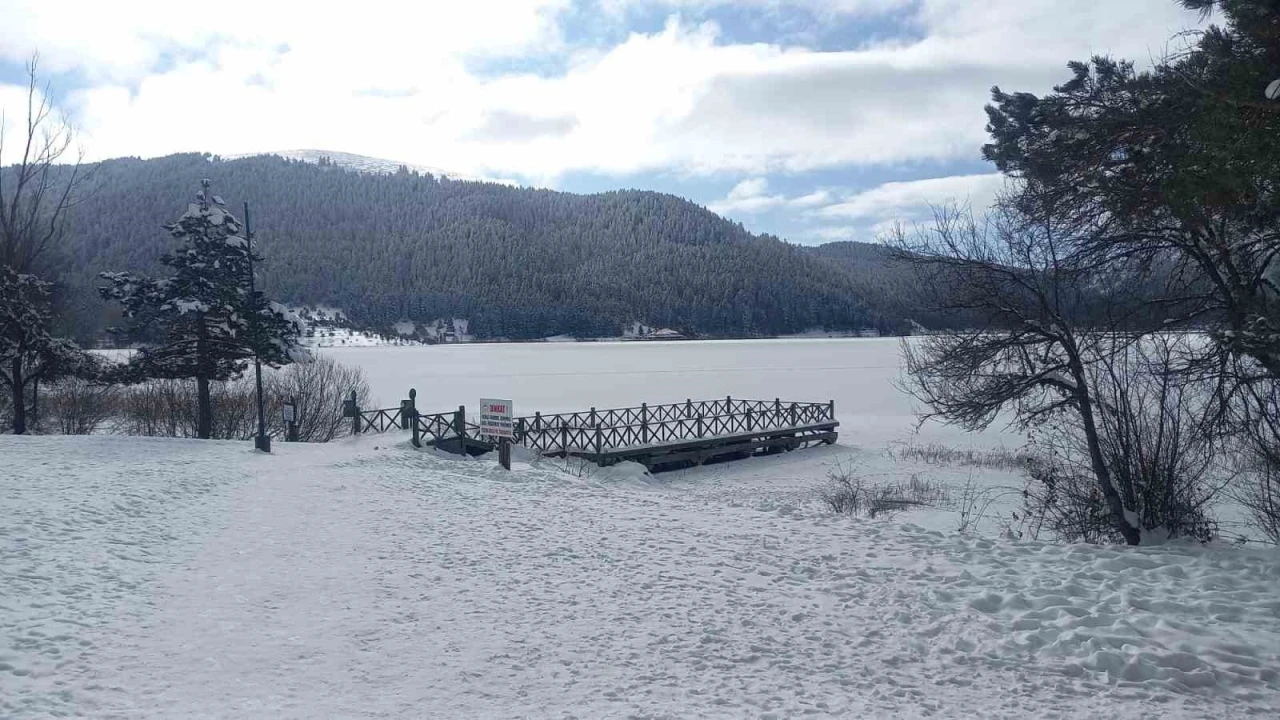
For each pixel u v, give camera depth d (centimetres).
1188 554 932
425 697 562
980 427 1262
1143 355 1081
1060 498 1358
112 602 742
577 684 590
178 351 2591
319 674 600
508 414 1852
